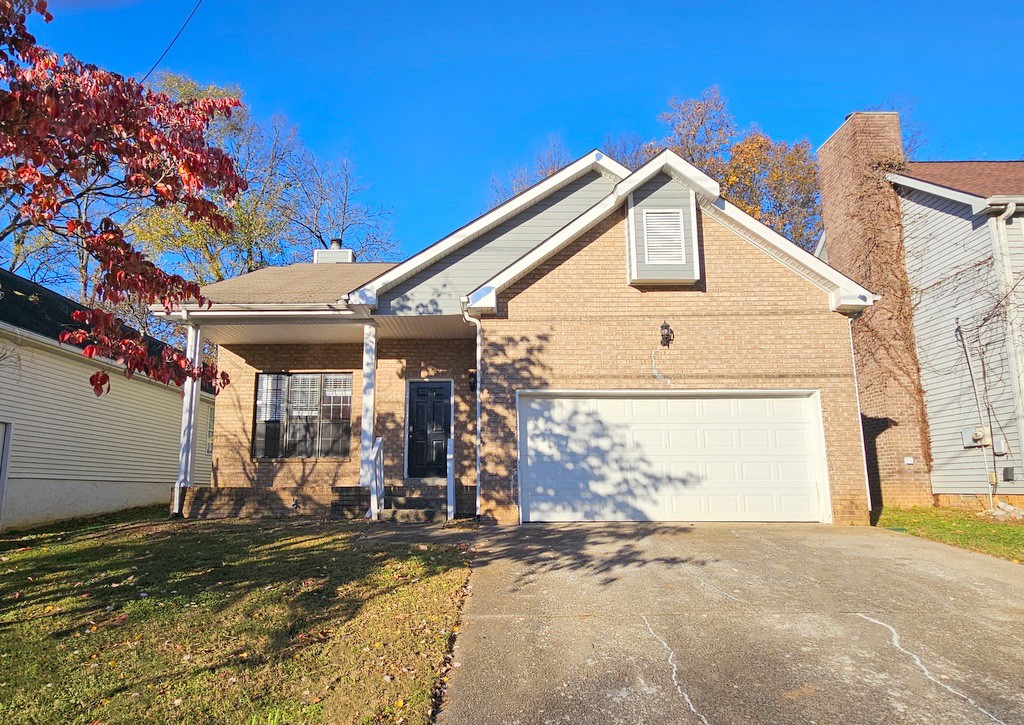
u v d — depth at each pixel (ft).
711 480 35.76
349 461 44.09
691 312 36.63
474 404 44.37
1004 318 39.73
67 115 14.15
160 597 21.12
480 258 41.60
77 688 14.79
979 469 41.70
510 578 23.80
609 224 37.60
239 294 41.09
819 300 36.81
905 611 20.40
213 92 83.82
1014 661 16.78
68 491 48.44
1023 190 41.42
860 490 35.06
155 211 72.08
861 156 50.85
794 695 14.87
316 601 20.86
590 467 35.70
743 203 91.25
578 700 14.69
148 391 59.47
